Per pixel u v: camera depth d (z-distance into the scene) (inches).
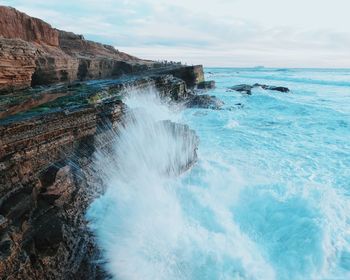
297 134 627.8
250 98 1195.3
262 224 288.7
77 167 282.5
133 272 229.8
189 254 243.8
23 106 360.8
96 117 343.9
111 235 253.4
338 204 310.8
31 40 871.1
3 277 164.9
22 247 194.1
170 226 268.5
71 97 452.8
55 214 231.5
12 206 205.8
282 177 385.1
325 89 1684.3
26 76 476.4
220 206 310.5
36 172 244.5
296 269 234.7
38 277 190.4
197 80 1441.9
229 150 502.9
